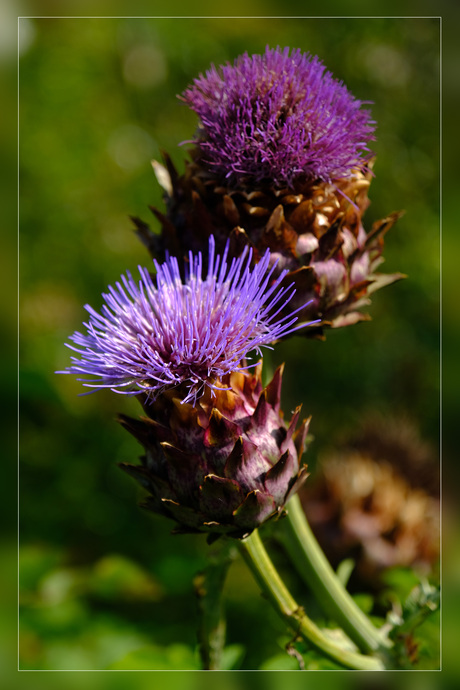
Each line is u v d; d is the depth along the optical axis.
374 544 0.71
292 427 0.53
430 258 1.18
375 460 0.75
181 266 0.56
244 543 0.53
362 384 1.13
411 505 0.72
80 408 1.05
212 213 0.55
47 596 0.68
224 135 0.55
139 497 0.99
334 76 1.17
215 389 0.52
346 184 0.55
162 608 0.76
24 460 1.02
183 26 1.18
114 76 1.20
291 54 0.56
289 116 0.55
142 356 0.53
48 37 1.16
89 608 0.71
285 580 0.68
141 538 0.95
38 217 1.14
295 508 0.56
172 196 0.57
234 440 0.52
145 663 0.57
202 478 0.52
